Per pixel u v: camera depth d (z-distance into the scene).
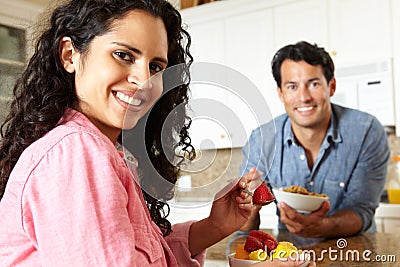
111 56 0.75
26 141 0.83
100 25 0.76
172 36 0.96
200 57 4.03
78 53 0.80
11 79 1.17
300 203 1.77
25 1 2.72
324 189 2.22
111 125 0.80
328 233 1.75
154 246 0.76
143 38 0.76
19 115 0.88
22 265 0.71
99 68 0.76
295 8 3.55
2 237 0.72
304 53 2.11
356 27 3.30
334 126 2.20
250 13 3.77
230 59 3.88
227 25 3.88
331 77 2.16
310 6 3.48
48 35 0.86
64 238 0.65
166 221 1.06
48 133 0.75
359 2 3.28
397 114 3.15
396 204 2.97
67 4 0.84
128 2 0.77
